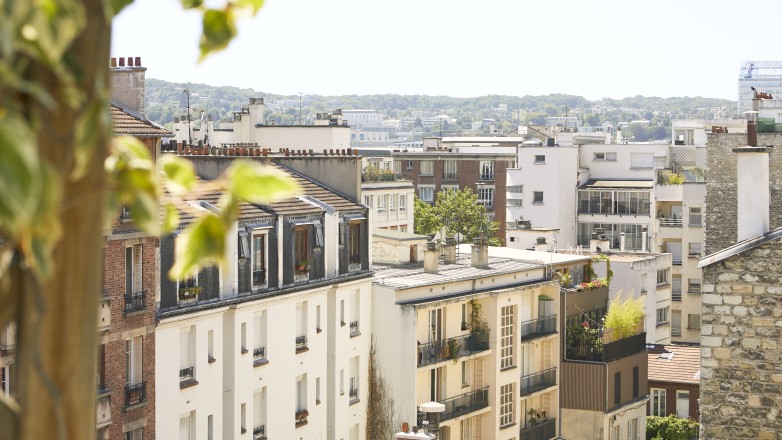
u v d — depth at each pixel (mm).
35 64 3955
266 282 56406
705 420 26234
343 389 62594
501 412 70250
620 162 155250
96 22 4281
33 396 4383
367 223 65062
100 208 4398
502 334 70562
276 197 4570
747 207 28094
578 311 76875
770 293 25719
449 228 147750
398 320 64562
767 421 25812
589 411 74188
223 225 4703
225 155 64562
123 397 47156
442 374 67812
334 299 61750
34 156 3451
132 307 47625
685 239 128875
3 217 3393
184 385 50906
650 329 115250
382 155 163750
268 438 56625
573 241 153000
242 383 54500
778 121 99375
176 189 5109
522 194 155000
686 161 155125
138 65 52906
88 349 4461
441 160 161125
